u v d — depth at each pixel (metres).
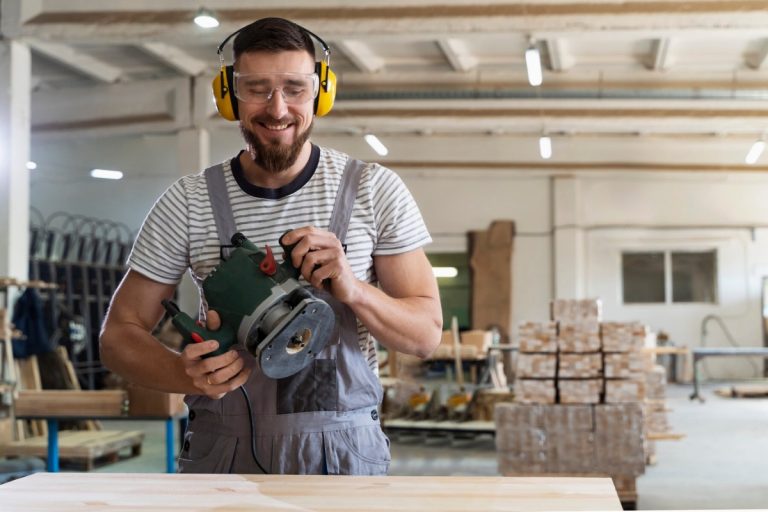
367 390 1.81
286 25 1.64
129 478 1.50
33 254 9.84
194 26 7.07
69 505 1.30
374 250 1.84
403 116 9.84
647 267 12.95
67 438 6.41
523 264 12.66
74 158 12.55
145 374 1.70
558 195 12.58
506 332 12.43
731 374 12.87
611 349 5.19
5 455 6.05
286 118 1.64
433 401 7.79
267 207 1.78
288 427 1.73
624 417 5.15
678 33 6.79
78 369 9.74
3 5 7.21
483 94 9.73
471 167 12.51
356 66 9.52
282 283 1.51
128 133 9.62
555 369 5.25
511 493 1.36
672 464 6.46
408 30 6.91
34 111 9.91
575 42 8.95
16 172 7.16
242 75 1.63
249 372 1.57
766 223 12.52
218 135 11.68
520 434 5.24
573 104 9.60
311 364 1.74
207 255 1.79
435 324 1.76
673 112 9.58
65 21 7.19
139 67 9.52
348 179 1.82
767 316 12.62
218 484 1.45
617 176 12.70
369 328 1.68
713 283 12.84
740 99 9.41
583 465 5.17
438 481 1.46
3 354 6.55
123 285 1.83
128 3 7.14
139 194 12.40
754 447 7.21
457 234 12.74
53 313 8.69
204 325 1.58
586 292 12.70
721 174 12.45
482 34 6.95
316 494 1.37
